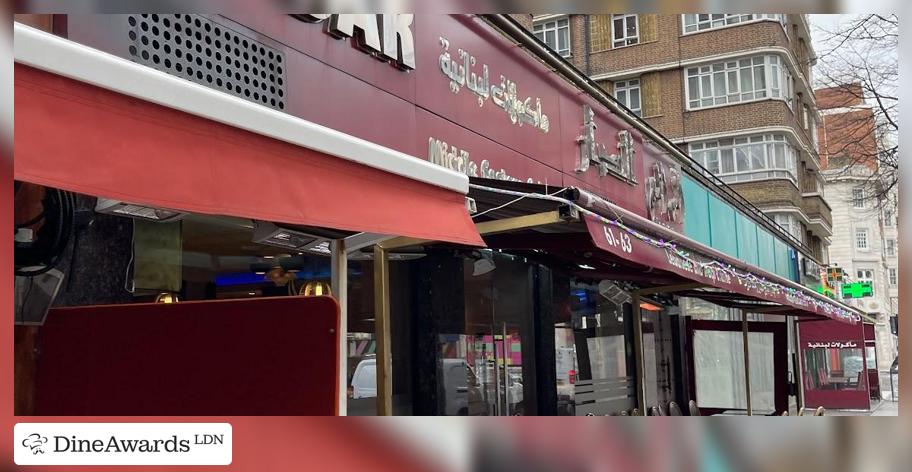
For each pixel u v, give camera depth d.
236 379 3.44
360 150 2.75
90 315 3.79
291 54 4.79
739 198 18.41
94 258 4.11
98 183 1.92
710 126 26.02
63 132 1.88
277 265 5.87
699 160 26.27
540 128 8.40
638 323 10.93
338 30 5.13
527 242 6.26
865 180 16.58
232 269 5.73
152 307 3.67
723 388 19.61
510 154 7.72
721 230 16.17
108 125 1.98
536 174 8.24
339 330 3.29
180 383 3.56
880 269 44.16
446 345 6.83
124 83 2.00
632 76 27.06
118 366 3.71
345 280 3.54
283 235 3.63
